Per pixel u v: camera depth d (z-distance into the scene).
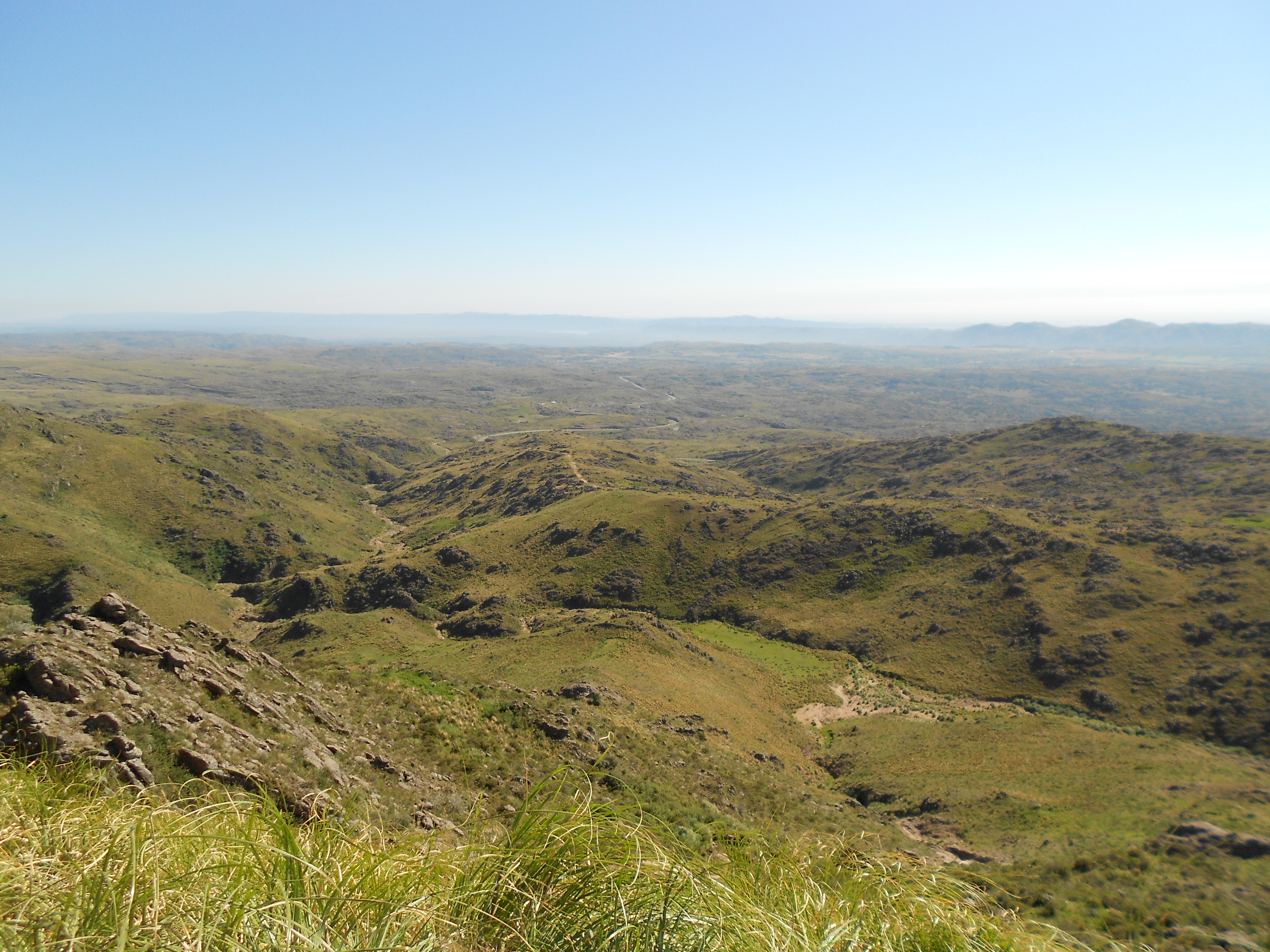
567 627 75.75
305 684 18.83
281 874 3.13
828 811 29.34
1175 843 24.58
